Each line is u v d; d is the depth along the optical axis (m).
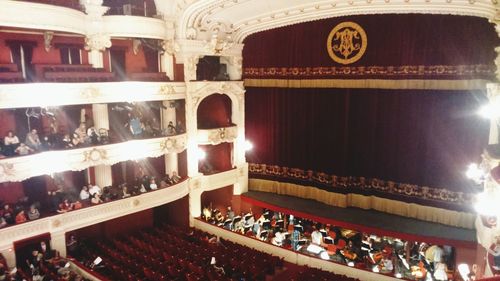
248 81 22.16
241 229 18.97
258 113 22.14
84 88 15.55
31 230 14.53
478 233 13.27
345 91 19.05
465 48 15.84
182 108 19.55
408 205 17.91
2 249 13.83
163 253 15.50
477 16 15.14
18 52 16.05
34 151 14.66
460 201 16.66
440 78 16.53
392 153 18.20
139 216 20.11
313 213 18.66
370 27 17.91
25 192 16.66
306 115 20.53
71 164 15.41
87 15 16.19
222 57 22.12
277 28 20.62
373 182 18.89
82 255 16.28
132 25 16.83
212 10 18.53
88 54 17.61
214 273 13.92
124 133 18.06
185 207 20.33
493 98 12.02
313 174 20.62
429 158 17.23
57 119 17.14
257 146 22.34
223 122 22.28
